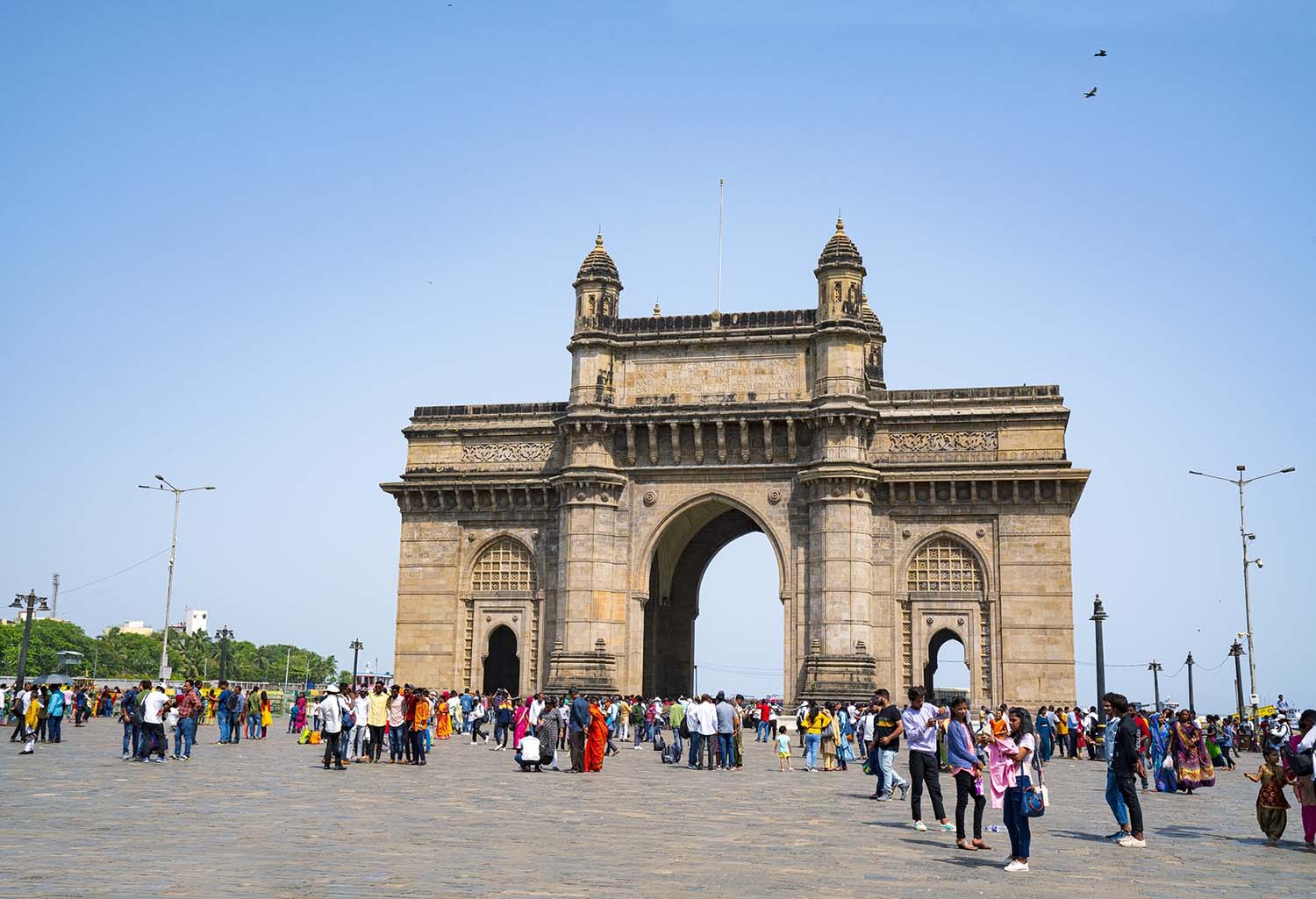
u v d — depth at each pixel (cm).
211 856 2281
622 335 8606
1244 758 8119
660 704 7438
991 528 8044
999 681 7850
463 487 8712
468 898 1897
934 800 3122
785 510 8206
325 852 2383
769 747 7412
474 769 4994
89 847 2364
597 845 2611
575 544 8281
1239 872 2512
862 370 8250
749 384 8406
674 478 8394
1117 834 3022
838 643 7806
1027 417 8100
